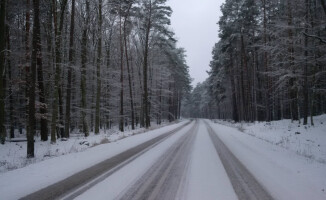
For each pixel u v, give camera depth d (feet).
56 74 54.54
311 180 21.89
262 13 94.63
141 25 102.78
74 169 25.76
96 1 71.05
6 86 66.08
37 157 37.50
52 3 58.18
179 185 20.34
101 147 42.45
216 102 223.51
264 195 18.01
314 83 72.84
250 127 90.12
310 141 53.62
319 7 61.77
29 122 37.78
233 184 20.67
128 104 125.90
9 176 22.98
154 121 177.27
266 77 97.60
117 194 18.08
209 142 50.03
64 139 57.52
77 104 93.50
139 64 122.42
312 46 63.21
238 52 125.49
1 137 53.01
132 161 30.12
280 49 72.23
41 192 18.48
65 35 67.82
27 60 56.03
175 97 203.62
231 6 116.16
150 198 17.30
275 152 37.70
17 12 61.62
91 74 80.33
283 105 116.98
